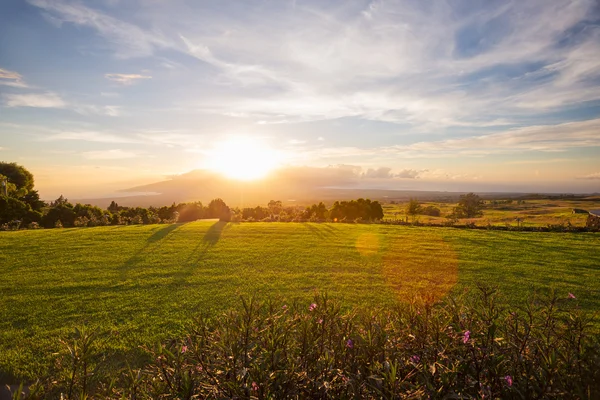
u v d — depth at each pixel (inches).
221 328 97.3
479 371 83.1
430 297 107.7
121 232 715.4
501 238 674.2
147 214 1087.0
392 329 102.0
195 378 85.9
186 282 374.0
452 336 90.0
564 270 425.4
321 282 374.9
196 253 519.8
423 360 87.7
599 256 504.7
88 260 469.7
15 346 228.1
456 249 563.5
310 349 92.2
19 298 323.3
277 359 87.0
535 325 99.3
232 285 362.6
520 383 80.5
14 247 550.6
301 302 297.1
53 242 594.9
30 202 1457.9
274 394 80.8
